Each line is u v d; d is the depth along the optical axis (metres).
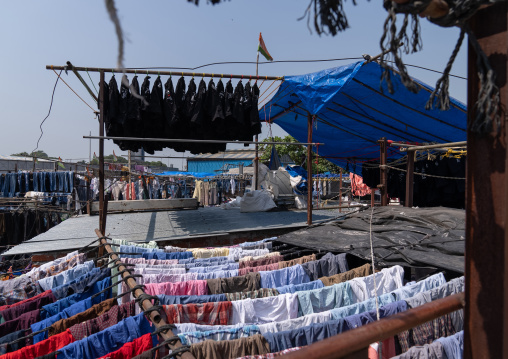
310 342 2.61
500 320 1.17
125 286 4.09
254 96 6.77
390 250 4.32
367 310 3.06
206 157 35.03
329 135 10.61
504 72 1.17
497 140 1.19
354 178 18.25
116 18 0.73
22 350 2.69
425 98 6.55
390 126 8.88
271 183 11.83
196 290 3.55
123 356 2.49
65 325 3.02
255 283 3.72
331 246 4.80
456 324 3.22
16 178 13.88
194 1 1.04
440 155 8.43
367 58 5.50
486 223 1.22
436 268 3.80
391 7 1.06
